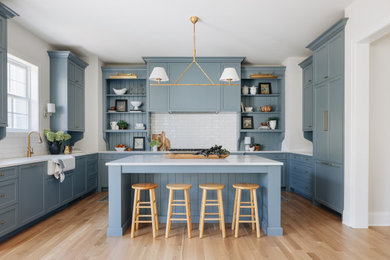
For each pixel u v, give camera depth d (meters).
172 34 4.26
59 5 3.30
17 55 3.81
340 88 3.58
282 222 3.54
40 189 3.48
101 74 5.75
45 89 4.53
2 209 2.79
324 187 4.04
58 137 4.47
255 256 2.51
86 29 4.05
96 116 5.53
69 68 4.77
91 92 5.53
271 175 3.06
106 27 3.97
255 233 3.11
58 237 2.98
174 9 3.40
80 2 3.23
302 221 3.59
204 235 3.05
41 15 3.57
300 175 5.08
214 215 3.50
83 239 2.92
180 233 3.11
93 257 2.48
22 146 3.98
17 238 2.95
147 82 5.59
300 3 3.28
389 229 3.26
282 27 3.99
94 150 5.52
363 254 2.56
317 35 4.31
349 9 3.35
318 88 4.21
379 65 3.43
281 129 5.92
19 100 4.07
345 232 3.15
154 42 4.64
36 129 4.30
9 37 3.66
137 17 3.63
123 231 3.09
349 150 3.40
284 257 2.49
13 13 3.12
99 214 3.90
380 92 3.43
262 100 6.08
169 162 3.06
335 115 3.71
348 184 3.42
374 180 3.42
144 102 6.06
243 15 3.59
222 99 5.61
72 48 4.95
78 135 5.34
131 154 5.49
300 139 5.66
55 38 4.41
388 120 3.43
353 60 3.30
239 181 3.50
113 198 3.05
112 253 2.57
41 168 3.52
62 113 4.67
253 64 6.11
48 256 2.50
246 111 5.84
